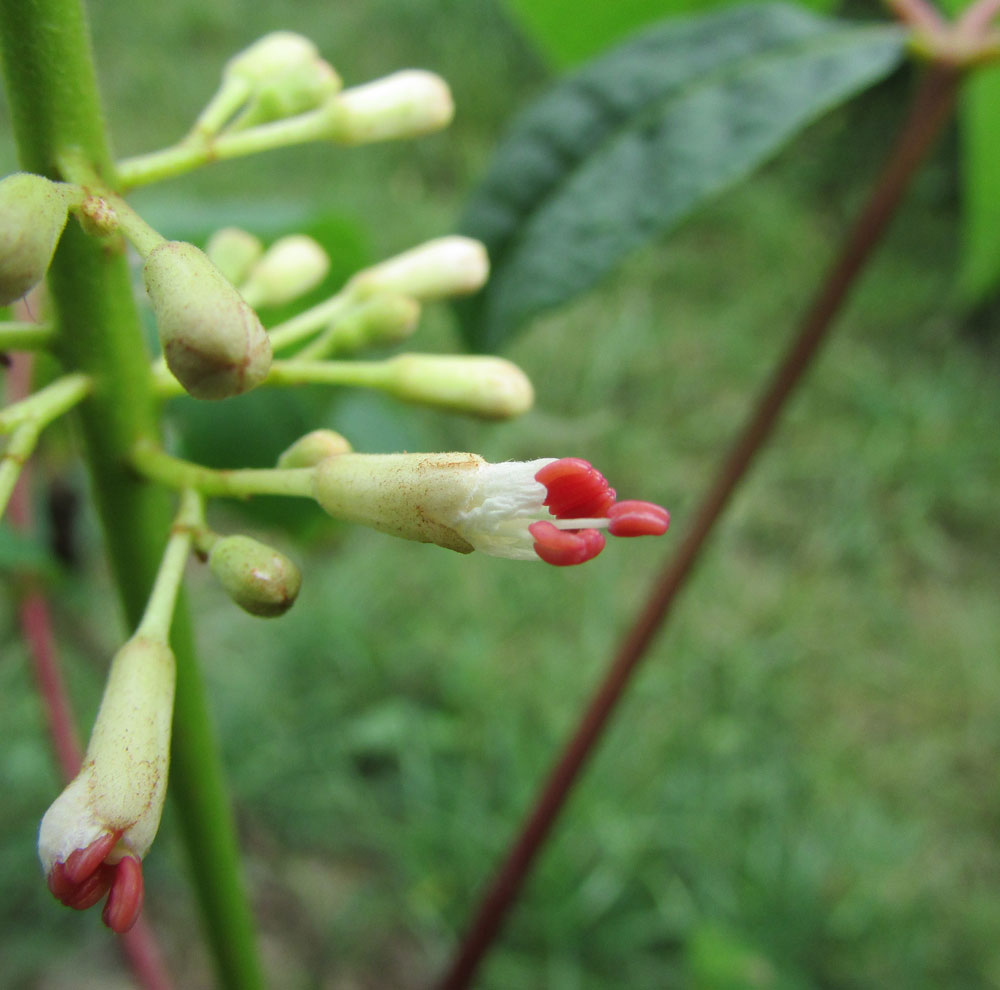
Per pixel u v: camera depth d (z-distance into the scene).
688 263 0.36
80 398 0.05
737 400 0.31
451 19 0.44
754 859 0.22
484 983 0.20
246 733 0.22
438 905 0.20
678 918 0.21
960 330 0.34
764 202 0.38
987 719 0.25
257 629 0.24
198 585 0.24
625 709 0.24
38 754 0.20
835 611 0.27
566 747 0.09
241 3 0.45
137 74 0.40
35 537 0.10
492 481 0.05
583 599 0.26
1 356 0.05
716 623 0.26
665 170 0.08
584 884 0.21
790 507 0.29
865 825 0.23
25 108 0.05
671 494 0.28
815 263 0.37
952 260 0.36
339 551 0.26
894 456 0.30
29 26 0.05
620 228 0.08
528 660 0.25
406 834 0.21
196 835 0.06
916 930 0.21
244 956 0.07
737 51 0.08
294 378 0.06
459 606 0.26
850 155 0.40
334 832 0.21
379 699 0.24
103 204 0.05
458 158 0.39
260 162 0.36
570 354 0.32
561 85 0.08
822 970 0.21
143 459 0.05
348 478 0.05
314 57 0.06
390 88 0.06
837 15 0.36
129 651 0.05
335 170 0.37
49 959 0.18
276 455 0.09
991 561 0.29
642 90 0.08
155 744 0.05
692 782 0.23
